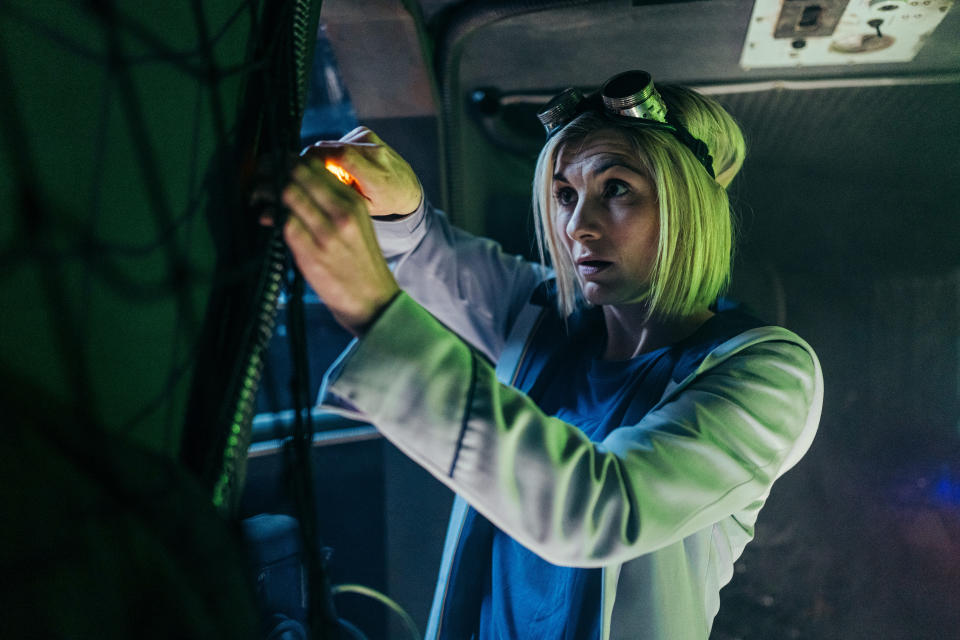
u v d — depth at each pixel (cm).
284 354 163
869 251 289
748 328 80
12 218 30
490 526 90
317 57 168
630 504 61
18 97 30
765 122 220
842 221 286
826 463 284
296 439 49
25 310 31
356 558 179
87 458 32
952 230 276
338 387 58
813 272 294
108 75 36
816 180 282
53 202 32
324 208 53
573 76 179
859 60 167
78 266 34
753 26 151
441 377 58
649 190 79
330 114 179
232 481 53
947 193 267
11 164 30
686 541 82
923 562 257
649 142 78
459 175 178
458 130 175
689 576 81
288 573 93
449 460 58
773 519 275
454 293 106
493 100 182
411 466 174
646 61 172
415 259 102
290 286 52
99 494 31
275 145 49
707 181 82
